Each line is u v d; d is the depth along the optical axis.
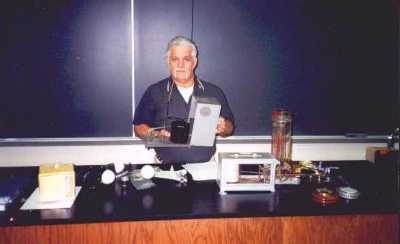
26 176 1.61
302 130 2.27
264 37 2.14
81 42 2.03
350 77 2.24
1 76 2.00
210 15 2.09
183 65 1.95
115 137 2.14
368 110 2.29
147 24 2.06
